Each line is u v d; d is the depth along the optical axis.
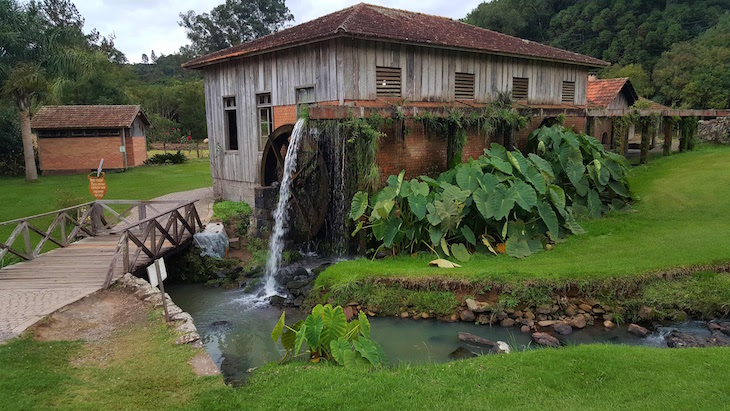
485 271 8.63
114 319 6.50
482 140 13.06
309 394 4.67
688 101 33.06
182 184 21.78
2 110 26.59
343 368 5.37
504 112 12.95
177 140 45.66
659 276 8.17
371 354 5.64
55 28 22.98
